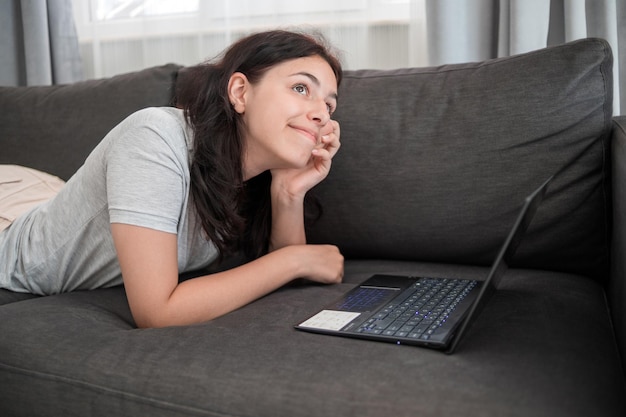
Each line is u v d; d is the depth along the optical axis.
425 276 1.28
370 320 0.94
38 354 0.92
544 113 1.30
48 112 1.80
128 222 1.03
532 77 1.33
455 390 0.71
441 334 0.85
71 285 1.30
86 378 0.86
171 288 1.03
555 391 0.70
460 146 1.37
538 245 1.32
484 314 0.97
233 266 1.44
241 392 0.77
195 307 1.03
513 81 1.34
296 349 0.85
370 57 2.04
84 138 1.72
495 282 0.93
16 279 1.31
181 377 0.81
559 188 1.29
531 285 1.18
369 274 1.35
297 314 1.03
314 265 1.20
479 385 0.71
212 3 2.18
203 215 1.15
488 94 1.36
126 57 2.35
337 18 2.04
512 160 1.32
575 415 0.66
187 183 1.12
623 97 1.73
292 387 0.76
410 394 0.71
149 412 0.81
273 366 0.80
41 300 1.15
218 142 1.15
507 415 0.66
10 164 1.79
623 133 1.14
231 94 1.17
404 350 0.83
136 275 1.03
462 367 0.76
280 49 1.16
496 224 1.33
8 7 2.41
